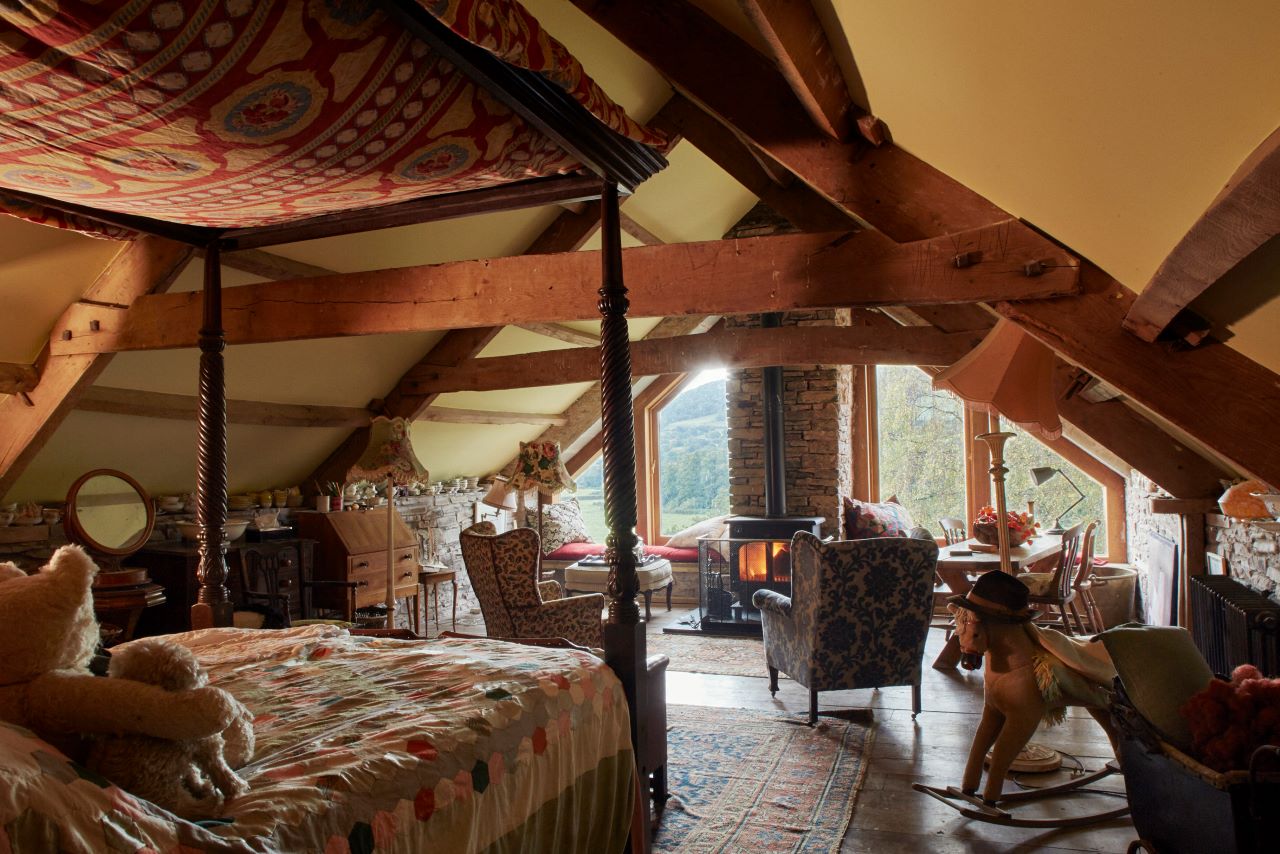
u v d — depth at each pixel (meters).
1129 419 5.00
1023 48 1.57
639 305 3.58
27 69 1.49
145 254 3.93
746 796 3.39
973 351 3.90
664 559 7.27
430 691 2.18
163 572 4.50
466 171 2.41
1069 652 3.09
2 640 1.35
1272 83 1.07
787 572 6.73
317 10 1.50
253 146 1.95
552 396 7.91
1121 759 2.51
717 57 3.61
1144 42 1.20
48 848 1.07
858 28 2.36
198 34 1.43
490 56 1.89
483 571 4.49
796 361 5.84
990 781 3.19
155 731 1.33
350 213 3.04
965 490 8.36
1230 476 4.69
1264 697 2.09
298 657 2.60
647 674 3.20
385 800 1.60
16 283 3.76
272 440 5.57
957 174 3.13
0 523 4.04
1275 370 2.65
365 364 5.75
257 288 4.02
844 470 7.75
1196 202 1.63
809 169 3.45
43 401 4.05
